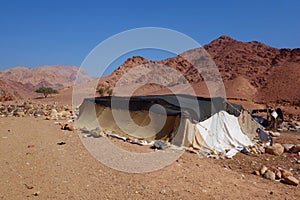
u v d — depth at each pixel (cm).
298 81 8831
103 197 614
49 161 841
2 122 1523
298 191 739
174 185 700
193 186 702
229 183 757
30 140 1103
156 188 673
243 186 743
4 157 858
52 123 1562
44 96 6550
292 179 805
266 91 8656
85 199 601
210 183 737
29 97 6481
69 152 950
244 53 12850
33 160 843
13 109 2258
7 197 590
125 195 629
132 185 686
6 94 5809
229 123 1432
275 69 10694
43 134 1232
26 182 674
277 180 838
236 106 1678
